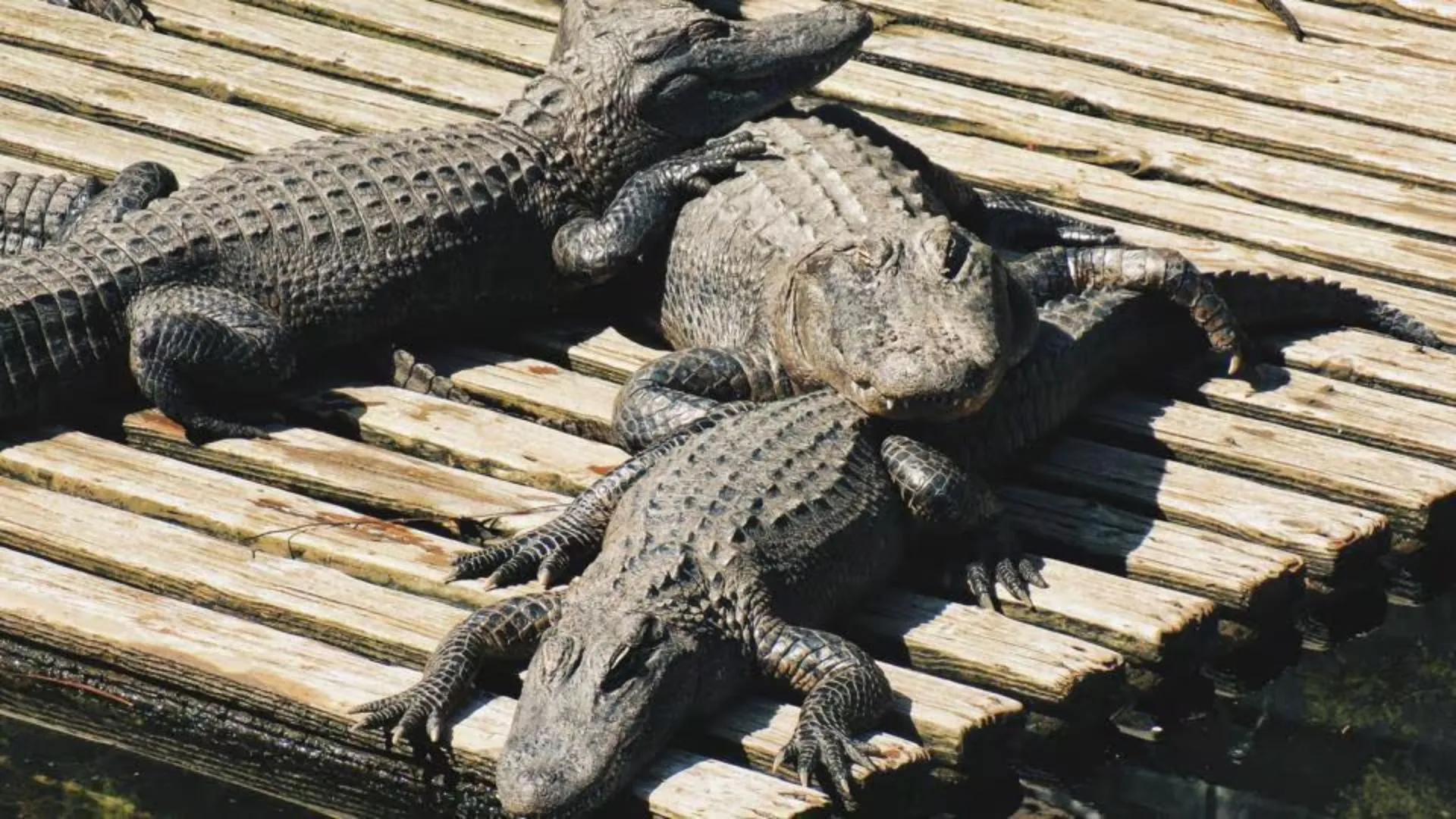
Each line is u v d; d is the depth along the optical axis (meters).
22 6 37.06
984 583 24.14
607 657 20.67
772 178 28.70
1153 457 27.03
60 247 27.56
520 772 20.12
